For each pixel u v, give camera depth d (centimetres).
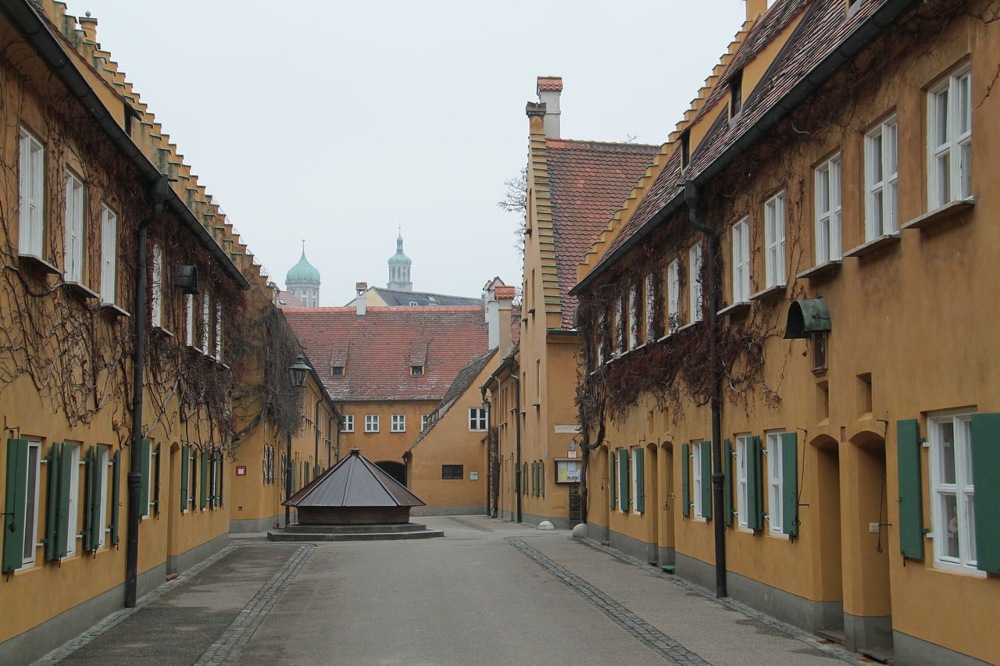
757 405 1717
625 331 2717
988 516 993
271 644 1449
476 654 1371
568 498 4009
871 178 1308
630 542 2667
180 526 2269
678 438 2203
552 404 4006
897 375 1209
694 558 2081
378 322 8331
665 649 1384
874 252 1270
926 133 1145
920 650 1152
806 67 1588
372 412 7875
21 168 1241
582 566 2416
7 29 1115
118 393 1706
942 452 1130
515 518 4825
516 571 2314
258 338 3678
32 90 1255
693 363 2056
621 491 2759
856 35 1220
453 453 6650
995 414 985
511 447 5097
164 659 1330
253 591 2002
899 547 1195
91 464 1523
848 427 1353
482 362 6669
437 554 2739
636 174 4303
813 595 1481
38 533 1316
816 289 1459
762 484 1694
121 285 1716
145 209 1850
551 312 4012
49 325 1328
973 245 1034
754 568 1736
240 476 3716
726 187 1848
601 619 1644
